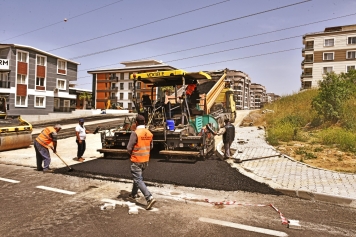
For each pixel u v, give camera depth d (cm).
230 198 547
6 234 384
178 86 1039
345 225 420
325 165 801
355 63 3938
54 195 565
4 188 619
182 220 434
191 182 648
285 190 576
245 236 379
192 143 888
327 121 1445
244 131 1546
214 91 1498
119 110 5247
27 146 1275
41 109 3719
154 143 952
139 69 6412
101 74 7012
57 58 3941
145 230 396
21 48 3438
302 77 4338
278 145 1120
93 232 390
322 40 4162
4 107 1346
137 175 499
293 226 407
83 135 959
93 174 745
